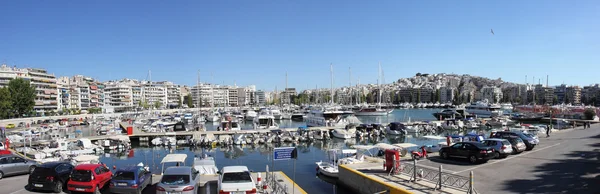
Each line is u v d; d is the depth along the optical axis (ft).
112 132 238.07
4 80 430.61
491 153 88.02
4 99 320.29
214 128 309.83
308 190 93.20
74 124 328.90
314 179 106.52
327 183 100.68
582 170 76.48
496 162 89.25
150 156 165.27
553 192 60.80
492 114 346.33
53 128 282.77
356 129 233.55
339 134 217.15
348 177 86.69
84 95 593.01
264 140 200.13
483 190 63.62
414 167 69.72
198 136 204.13
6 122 300.81
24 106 347.97
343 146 193.47
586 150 104.32
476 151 88.22
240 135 198.80
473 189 58.70
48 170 69.26
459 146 92.94
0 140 171.73
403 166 78.64
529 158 93.40
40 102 459.32
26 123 312.09
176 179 60.85
